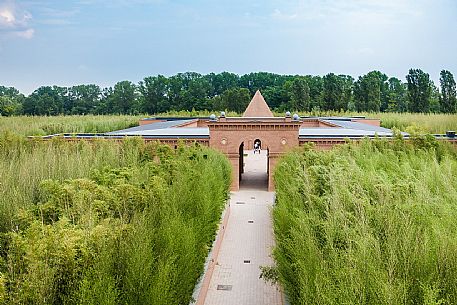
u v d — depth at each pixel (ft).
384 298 21.89
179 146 87.66
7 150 74.38
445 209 34.37
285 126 105.40
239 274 52.85
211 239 52.26
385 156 70.03
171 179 54.24
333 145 104.53
